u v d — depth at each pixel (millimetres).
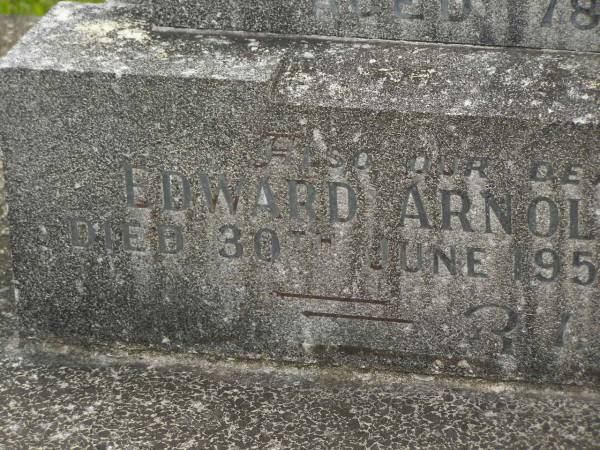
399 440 994
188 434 1000
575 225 984
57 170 1029
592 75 971
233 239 1033
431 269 1020
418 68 988
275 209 1016
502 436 996
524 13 984
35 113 1010
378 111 965
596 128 947
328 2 1009
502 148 964
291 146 990
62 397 1036
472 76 978
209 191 1019
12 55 1010
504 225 993
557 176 969
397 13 1003
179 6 1034
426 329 1043
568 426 1005
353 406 1027
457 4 991
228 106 985
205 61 1000
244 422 1011
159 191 1025
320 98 973
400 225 1006
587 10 976
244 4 1022
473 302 1026
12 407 1024
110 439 995
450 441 992
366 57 1002
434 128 965
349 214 1008
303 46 1018
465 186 983
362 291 1036
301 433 1000
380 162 985
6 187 1041
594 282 1003
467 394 1039
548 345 1032
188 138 1002
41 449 985
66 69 992
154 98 991
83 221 1046
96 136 1013
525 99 960
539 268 1004
